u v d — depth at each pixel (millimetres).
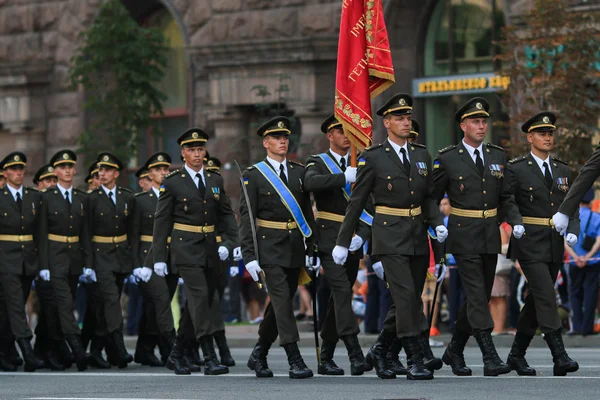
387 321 31672
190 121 72188
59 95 76688
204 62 71000
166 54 75188
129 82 66312
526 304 31859
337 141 33344
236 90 69250
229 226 35719
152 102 67375
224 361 38781
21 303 40094
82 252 40969
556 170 32062
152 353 41062
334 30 66688
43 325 41281
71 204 40656
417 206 30859
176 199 34875
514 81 52188
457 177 31281
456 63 65500
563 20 51250
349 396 26859
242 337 51375
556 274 32188
